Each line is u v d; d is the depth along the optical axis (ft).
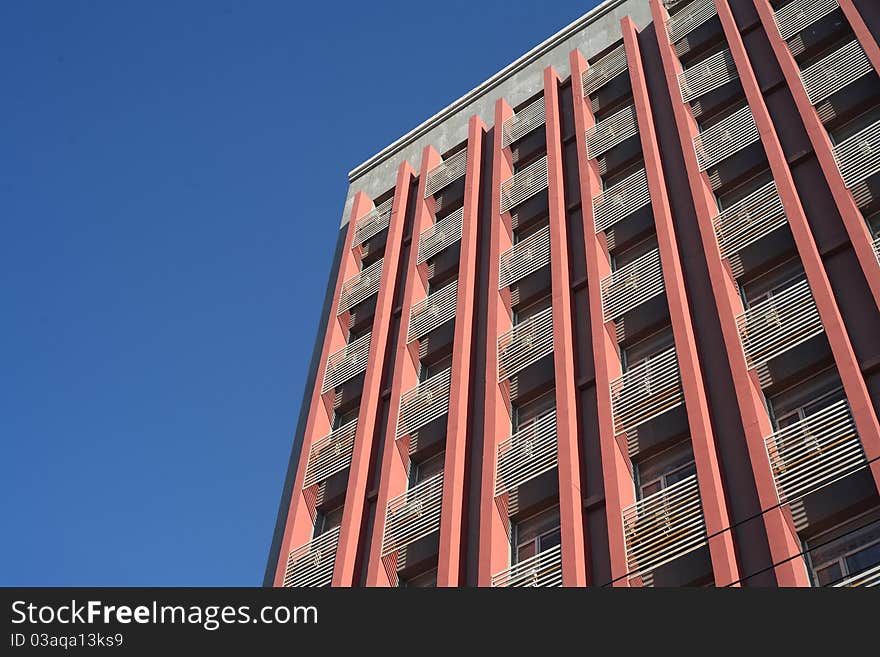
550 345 111.04
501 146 153.17
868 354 82.84
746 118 118.42
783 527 74.79
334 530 112.88
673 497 84.84
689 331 95.40
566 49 165.78
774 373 87.97
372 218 168.25
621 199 123.13
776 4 134.51
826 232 96.43
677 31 143.84
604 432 93.76
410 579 102.01
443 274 139.95
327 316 154.30
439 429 114.21
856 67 112.88
